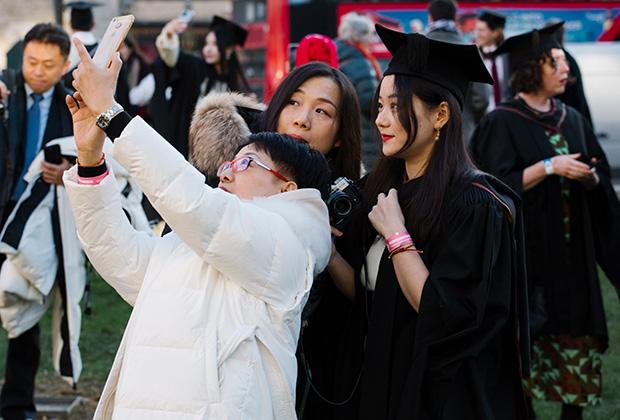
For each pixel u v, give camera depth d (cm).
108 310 771
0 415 516
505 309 313
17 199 511
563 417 536
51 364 650
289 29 1342
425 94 321
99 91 277
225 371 279
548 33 531
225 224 277
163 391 275
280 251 288
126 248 294
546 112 537
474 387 312
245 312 286
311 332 353
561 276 523
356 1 1351
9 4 1416
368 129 728
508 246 317
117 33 286
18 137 512
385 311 324
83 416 565
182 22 713
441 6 696
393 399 318
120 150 273
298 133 355
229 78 775
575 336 521
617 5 1405
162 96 723
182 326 280
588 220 526
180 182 273
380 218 325
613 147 1309
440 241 320
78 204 288
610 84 1312
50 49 509
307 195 307
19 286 493
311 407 349
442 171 322
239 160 312
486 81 329
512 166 525
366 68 740
